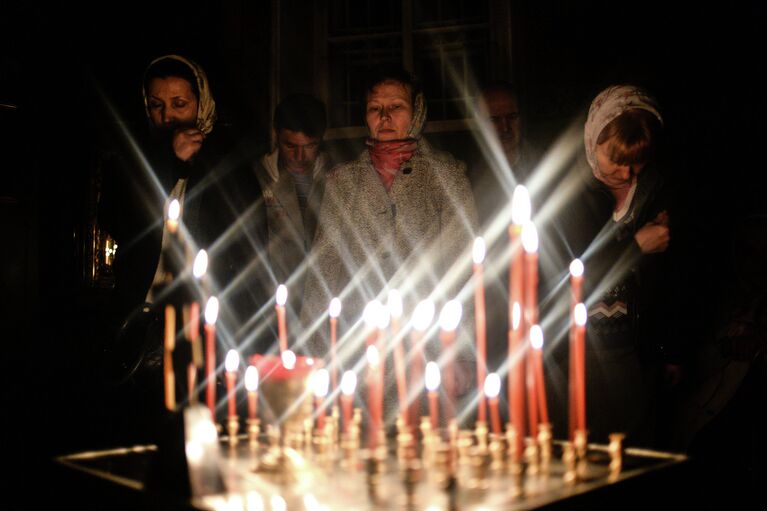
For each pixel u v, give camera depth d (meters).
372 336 1.47
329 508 1.13
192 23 4.18
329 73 4.56
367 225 2.73
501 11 4.12
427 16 4.42
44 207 3.83
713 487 2.86
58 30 3.89
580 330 1.48
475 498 1.19
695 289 2.96
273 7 4.38
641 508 1.31
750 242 2.93
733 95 3.46
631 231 2.58
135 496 1.27
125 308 2.92
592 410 2.43
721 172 3.43
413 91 2.86
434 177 2.75
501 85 3.20
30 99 3.80
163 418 1.34
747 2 3.46
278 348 3.05
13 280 3.71
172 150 3.06
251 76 4.23
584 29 3.79
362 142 4.37
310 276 2.76
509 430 1.49
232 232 3.04
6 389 3.58
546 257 2.69
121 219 3.01
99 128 3.88
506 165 3.15
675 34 3.59
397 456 1.55
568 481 1.29
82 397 3.37
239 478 1.37
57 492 1.50
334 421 1.72
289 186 3.35
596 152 2.61
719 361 2.89
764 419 2.84
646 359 2.54
